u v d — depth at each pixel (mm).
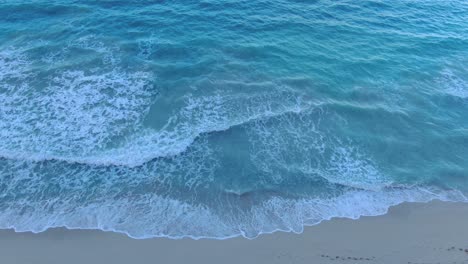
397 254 16047
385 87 25281
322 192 18750
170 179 18703
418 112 23688
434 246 16438
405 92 25062
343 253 15969
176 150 19875
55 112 21312
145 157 19422
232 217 17344
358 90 24734
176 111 21922
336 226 17156
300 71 25719
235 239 16391
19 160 18906
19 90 22375
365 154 20781
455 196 18938
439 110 24031
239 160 19844
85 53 25438
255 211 17688
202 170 19250
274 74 25219
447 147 21609
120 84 23375
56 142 19812
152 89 23203
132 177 18656
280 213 17656
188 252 15750
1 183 17922
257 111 22438
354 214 17781
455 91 25516
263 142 20828
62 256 15273
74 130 20453
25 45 25672
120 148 19750
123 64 24844
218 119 21688
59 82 23094
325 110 22984
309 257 15758
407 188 19219
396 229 17141
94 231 16266
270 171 19500
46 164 18875
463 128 22922
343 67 26469
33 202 17266
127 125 20906
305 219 17438
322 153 20594
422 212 18016
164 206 17547
